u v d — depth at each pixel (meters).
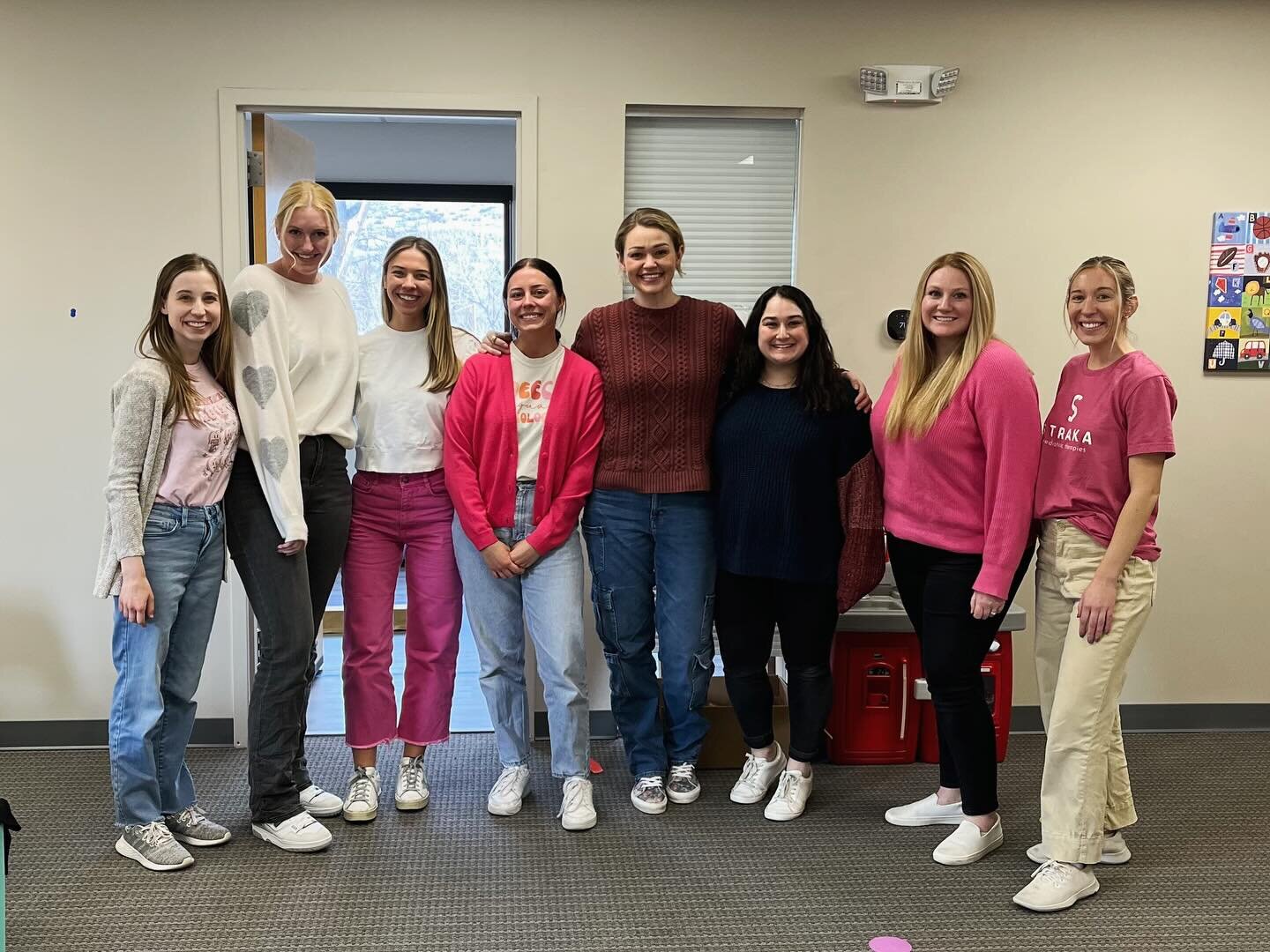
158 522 2.35
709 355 2.71
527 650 3.40
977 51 3.31
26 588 3.25
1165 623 3.50
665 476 2.72
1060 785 2.36
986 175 3.36
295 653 2.53
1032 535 2.47
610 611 2.79
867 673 3.18
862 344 3.39
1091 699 2.30
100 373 3.21
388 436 2.69
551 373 2.72
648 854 2.57
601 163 3.29
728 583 2.81
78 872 2.44
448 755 3.28
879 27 3.29
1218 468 3.46
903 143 3.33
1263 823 2.79
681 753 2.93
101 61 3.13
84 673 3.28
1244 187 3.40
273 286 2.49
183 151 3.18
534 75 3.24
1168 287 3.41
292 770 2.71
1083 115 3.35
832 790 3.01
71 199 3.16
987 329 2.41
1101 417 2.31
